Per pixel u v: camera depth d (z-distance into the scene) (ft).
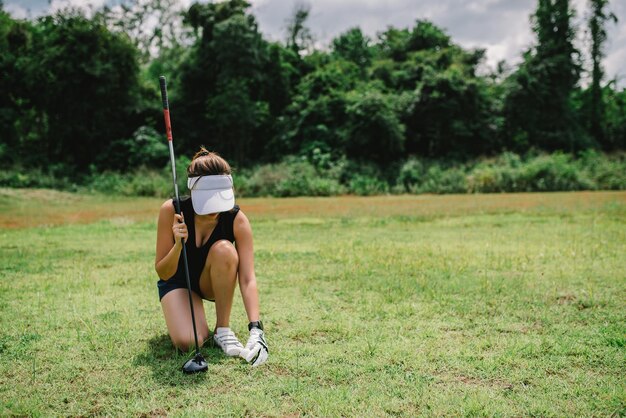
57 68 98.73
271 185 89.04
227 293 11.30
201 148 11.27
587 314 13.71
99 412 8.56
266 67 116.78
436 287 16.71
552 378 9.61
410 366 10.25
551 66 114.62
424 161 102.47
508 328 12.59
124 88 105.91
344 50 149.69
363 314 13.85
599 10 125.39
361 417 8.21
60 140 102.89
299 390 9.18
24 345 11.55
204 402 8.80
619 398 8.73
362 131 101.91
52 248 26.40
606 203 55.88
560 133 114.01
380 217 43.34
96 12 102.78
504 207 51.65
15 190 74.64
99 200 72.84
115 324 13.09
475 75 124.16
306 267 20.45
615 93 134.31
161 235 11.38
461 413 8.27
